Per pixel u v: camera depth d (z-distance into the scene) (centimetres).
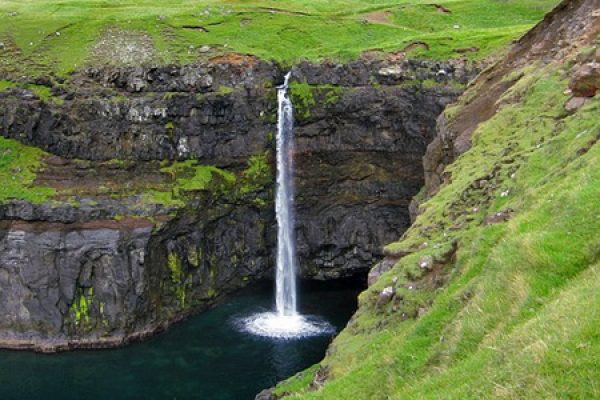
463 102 4288
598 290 1213
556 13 4119
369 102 5828
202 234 5544
